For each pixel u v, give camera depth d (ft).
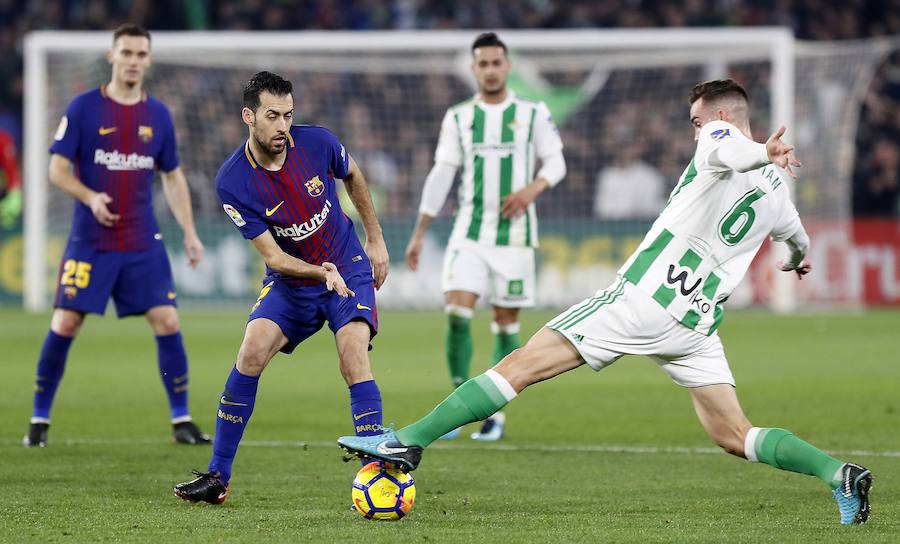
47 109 224.12
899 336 181.47
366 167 245.45
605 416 106.73
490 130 100.89
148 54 91.76
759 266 230.07
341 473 76.84
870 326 197.88
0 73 272.31
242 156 64.80
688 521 61.26
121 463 81.10
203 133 237.45
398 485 61.41
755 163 55.31
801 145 232.12
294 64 241.76
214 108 239.30
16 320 203.62
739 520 61.52
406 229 237.45
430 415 60.23
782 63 214.07
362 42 212.84
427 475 76.95
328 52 244.01
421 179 244.63
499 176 100.78
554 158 101.81
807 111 232.53
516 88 242.99
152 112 92.68
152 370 142.20
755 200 59.93
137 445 89.97
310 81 248.73
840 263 231.09
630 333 59.93
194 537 56.90
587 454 86.22
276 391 124.26
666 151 243.60
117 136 91.35
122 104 91.71
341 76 248.52
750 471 78.43
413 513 63.52
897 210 257.14
